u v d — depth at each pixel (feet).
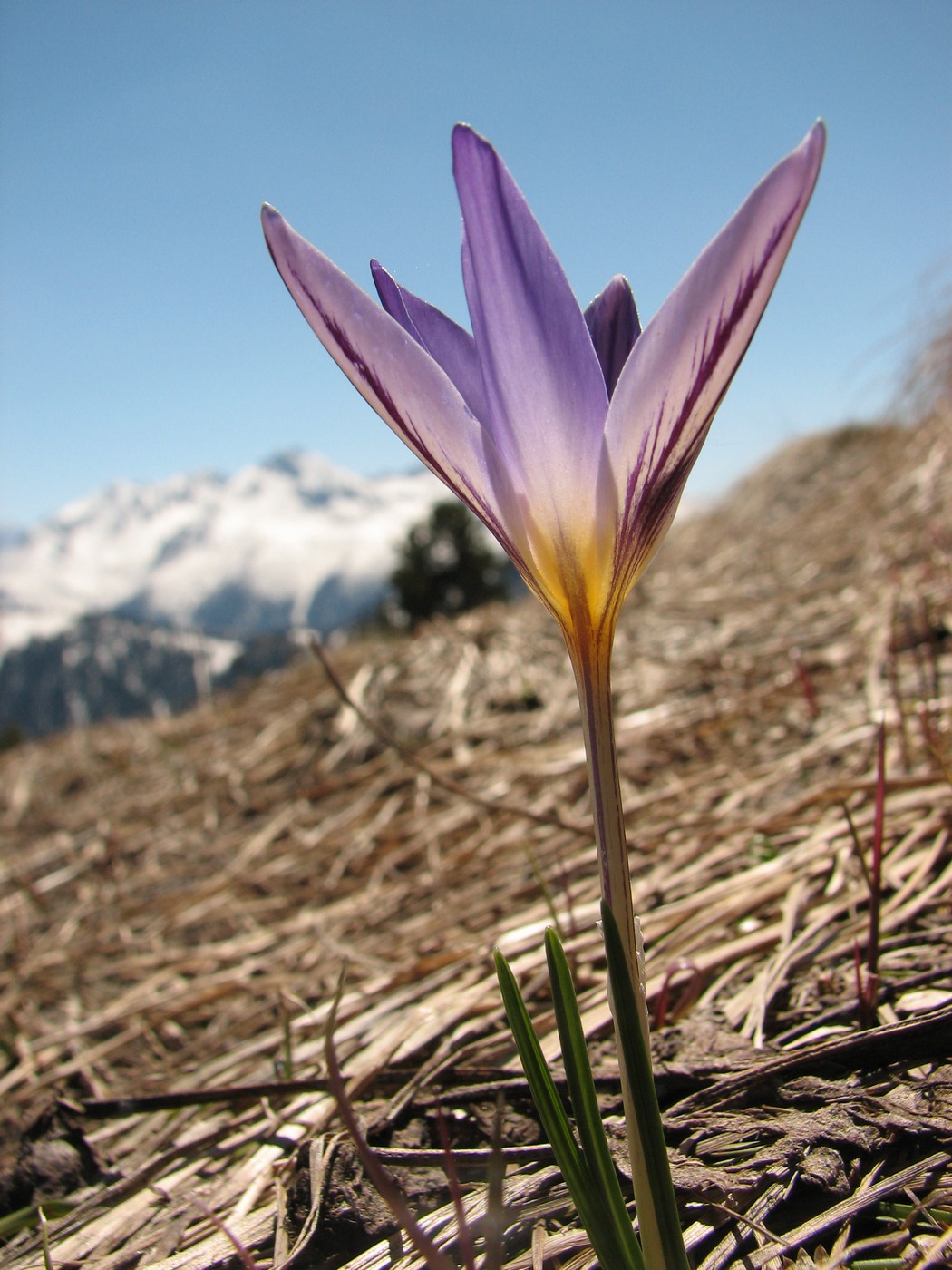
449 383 0.31
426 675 1.91
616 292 0.36
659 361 0.29
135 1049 0.88
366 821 1.39
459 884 1.07
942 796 0.79
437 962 0.79
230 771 1.78
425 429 0.31
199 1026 0.91
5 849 1.79
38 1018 1.03
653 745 1.31
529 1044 0.34
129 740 2.40
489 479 0.31
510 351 0.30
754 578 2.17
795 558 2.22
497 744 1.53
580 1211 0.33
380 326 0.30
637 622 1.99
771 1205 0.42
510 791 1.32
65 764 2.33
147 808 1.77
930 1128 0.44
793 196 0.26
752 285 0.28
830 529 2.34
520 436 0.31
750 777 1.08
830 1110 0.46
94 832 1.73
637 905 0.82
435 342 0.34
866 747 1.02
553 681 1.75
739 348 0.28
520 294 0.29
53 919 1.37
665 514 0.31
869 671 1.26
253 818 1.58
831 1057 0.50
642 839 0.97
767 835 0.87
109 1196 0.56
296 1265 0.45
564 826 0.84
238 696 2.48
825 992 0.59
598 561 0.31
